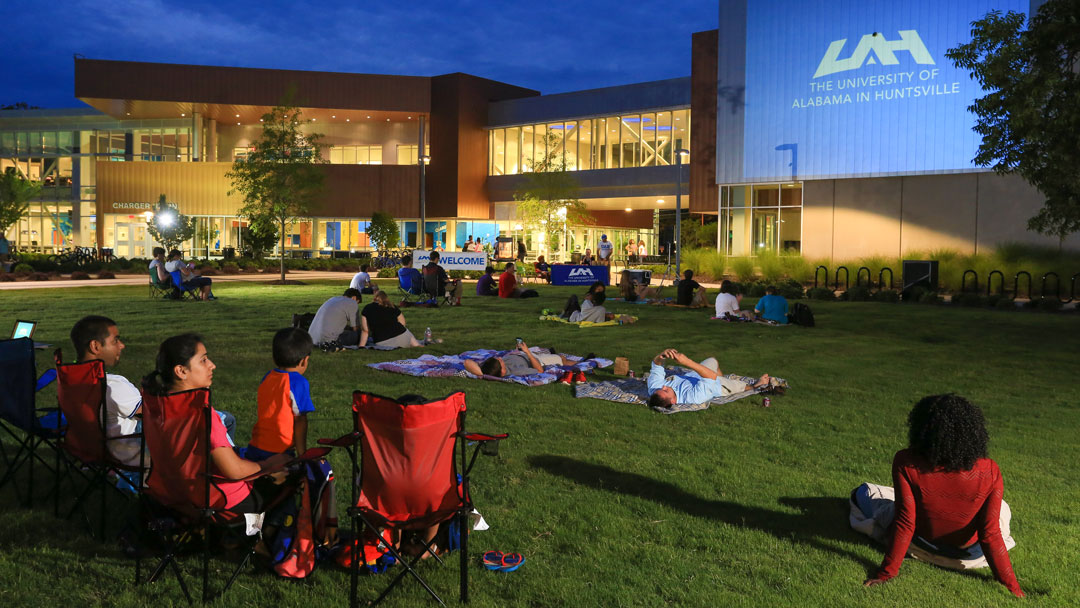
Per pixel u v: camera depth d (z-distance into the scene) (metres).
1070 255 26.70
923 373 10.00
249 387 8.09
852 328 15.20
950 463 3.78
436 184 49.38
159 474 3.55
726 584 3.77
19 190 49.34
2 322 14.01
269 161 29.05
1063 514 4.84
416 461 3.44
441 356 10.52
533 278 33.50
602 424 6.89
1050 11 14.28
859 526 4.42
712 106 39.03
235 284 27.39
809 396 8.40
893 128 31.94
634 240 57.22
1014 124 14.00
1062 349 12.38
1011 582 3.76
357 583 3.51
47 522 4.32
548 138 45.06
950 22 30.42
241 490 3.65
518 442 6.23
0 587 3.53
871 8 31.98
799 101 34.12
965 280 25.02
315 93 47.19
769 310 15.65
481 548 4.13
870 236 32.97
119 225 49.91
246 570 3.79
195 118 50.00
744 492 5.14
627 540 4.29
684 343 12.52
